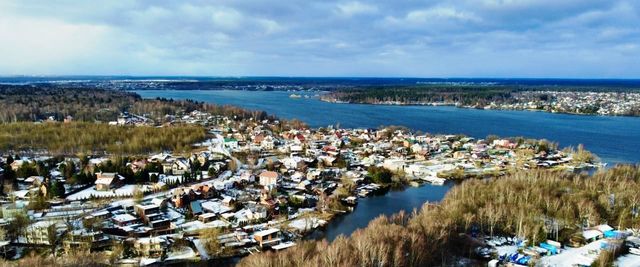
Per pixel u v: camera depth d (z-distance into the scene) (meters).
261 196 180.25
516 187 171.50
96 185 192.25
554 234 141.25
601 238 140.38
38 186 188.25
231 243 137.38
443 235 124.88
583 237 139.25
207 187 183.75
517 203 154.50
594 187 175.75
